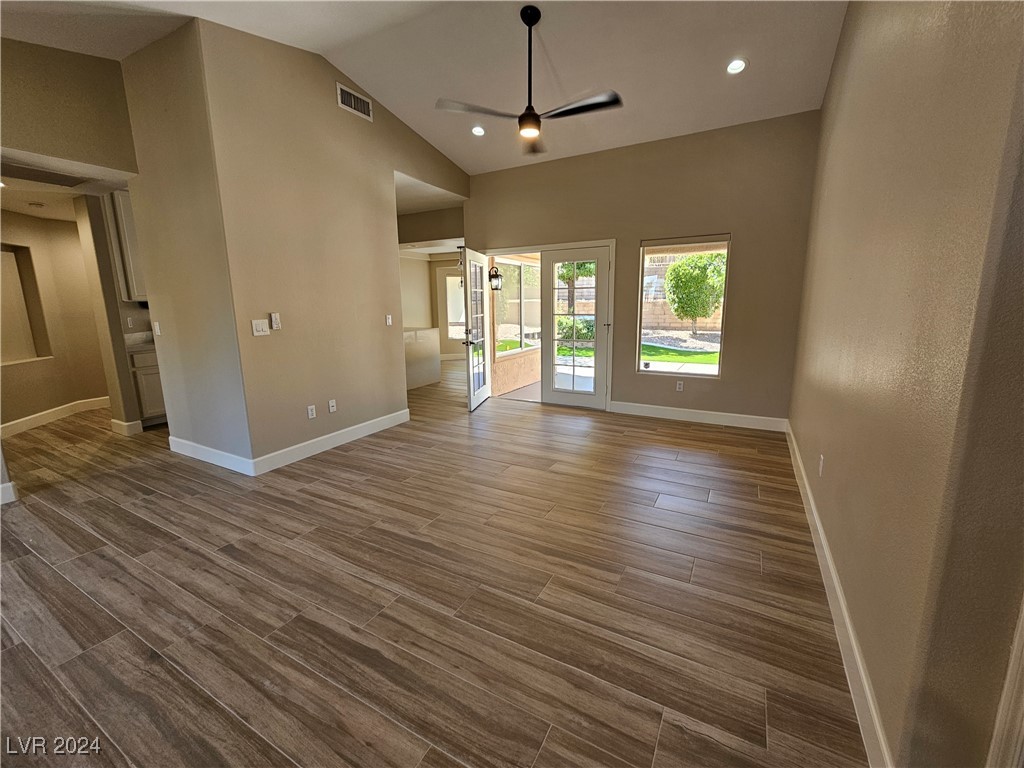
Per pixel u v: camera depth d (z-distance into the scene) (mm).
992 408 908
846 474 1898
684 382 4730
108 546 2418
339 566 2229
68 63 3035
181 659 1663
